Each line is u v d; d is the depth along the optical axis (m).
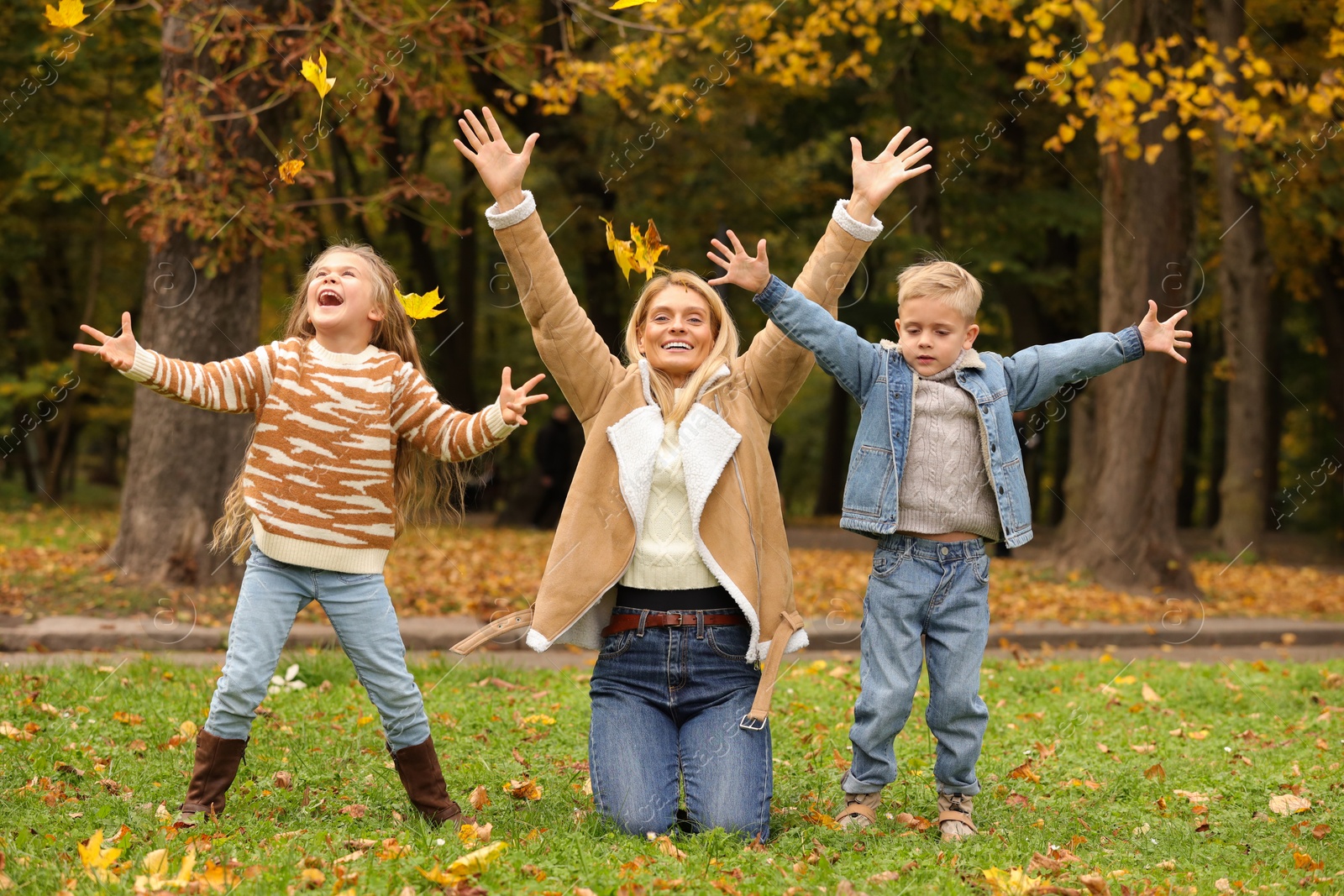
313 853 3.40
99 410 22.39
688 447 3.88
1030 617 10.50
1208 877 3.58
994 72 16.66
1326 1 15.08
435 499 4.13
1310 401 26.94
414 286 22.59
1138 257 12.13
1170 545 12.38
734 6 11.42
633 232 4.00
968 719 3.99
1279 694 7.05
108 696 5.73
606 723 3.89
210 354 9.48
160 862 3.23
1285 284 22.17
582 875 3.22
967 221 17.98
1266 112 14.32
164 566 9.38
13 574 9.50
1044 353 4.16
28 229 18.91
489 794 4.38
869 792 4.09
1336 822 4.30
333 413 3.80
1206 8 14.55
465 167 19.20
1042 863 3.60
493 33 10.27
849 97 17.81
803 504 39.25
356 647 3.84
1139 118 10.52
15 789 4.09
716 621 3.90
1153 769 4.96
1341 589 13.73
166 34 9.23
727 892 3.15
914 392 4.00
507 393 3.76
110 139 15.31
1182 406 12.51
